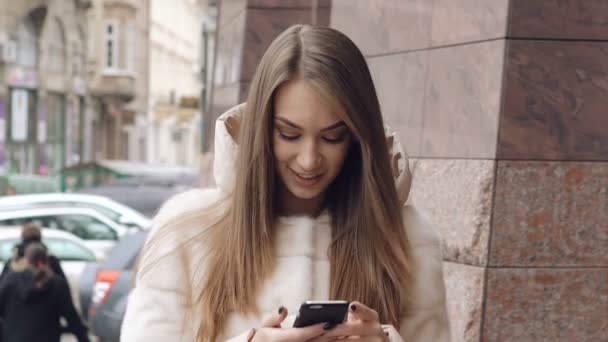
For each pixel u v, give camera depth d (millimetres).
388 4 3924
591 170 3057
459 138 3250
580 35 3021
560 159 3037
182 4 53125
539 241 3047
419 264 1898
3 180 22859
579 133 3045
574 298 3074
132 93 40938
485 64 3094
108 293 7516
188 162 54844
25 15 31578
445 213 3303
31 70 32438
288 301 1792
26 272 6723
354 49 1723
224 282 1800
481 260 3047
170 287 1797
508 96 2998
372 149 1762
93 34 40062
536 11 2994
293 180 1759
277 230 1854
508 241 3033
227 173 1855
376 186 1806
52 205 11602
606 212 3076
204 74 20016
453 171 3268
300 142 1715
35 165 32906
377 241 1843
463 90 3240
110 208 11828
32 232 7043
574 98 3033
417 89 3621
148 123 45156
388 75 3922
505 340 3047
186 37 54656
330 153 1733
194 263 1811
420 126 3574
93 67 39938
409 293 1873
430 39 3516
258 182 1774
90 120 39156
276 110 1714
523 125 3010
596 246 3078
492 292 3035
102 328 7512
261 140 1739
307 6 6742
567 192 3049
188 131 54688
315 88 1659
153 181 18656
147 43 43469
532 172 3029
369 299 1840
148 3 43094
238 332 1796
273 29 6793
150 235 1881
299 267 1818
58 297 6793
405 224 1947
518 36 2992
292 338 1590
